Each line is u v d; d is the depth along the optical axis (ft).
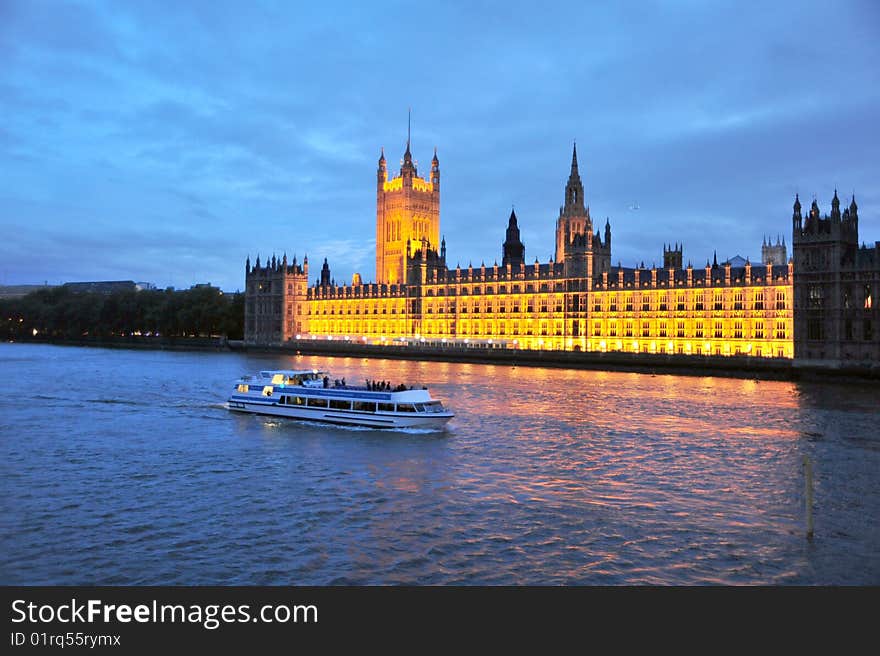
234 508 197.88
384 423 316.81
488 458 259.80
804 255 574.97
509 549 168.66
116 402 404.16
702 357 595.88
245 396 361.92
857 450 272.31
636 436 301.43
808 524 178.29
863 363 534.78
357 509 197.77
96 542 171.53
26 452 267.18
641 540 174.60
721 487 221.05
